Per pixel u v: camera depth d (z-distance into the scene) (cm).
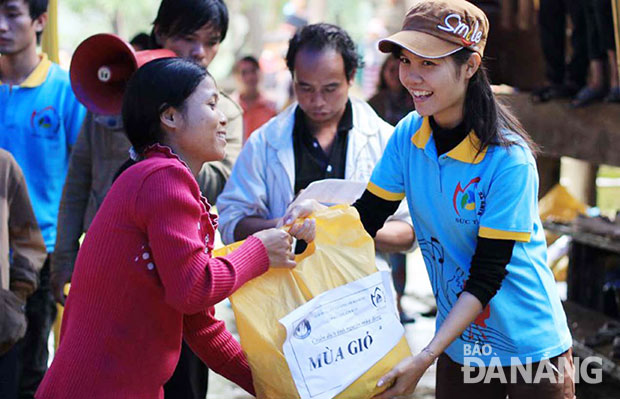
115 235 227
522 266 266
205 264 227
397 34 254
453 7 250
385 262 335
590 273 566
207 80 241
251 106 917
